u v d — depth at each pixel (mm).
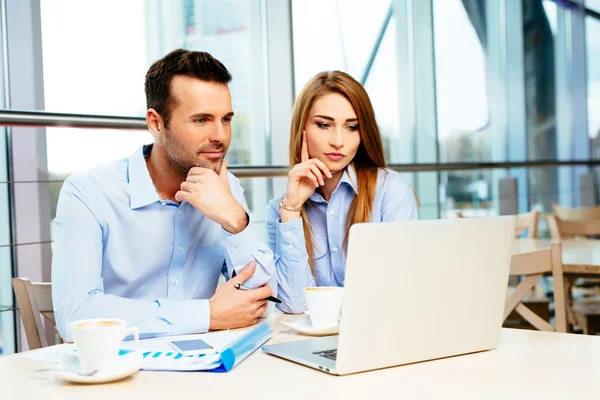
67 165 2500
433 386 915
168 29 2918
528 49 5691
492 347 1120
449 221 1047
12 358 1091
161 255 1492
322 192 1733
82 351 937
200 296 1536
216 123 1395
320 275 1711
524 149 5602
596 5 6703
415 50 4340
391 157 4172
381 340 994
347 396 870
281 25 3279
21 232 2381
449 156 4691
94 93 2643
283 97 3297
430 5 4461
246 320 1291
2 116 1886
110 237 1459
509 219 1116
